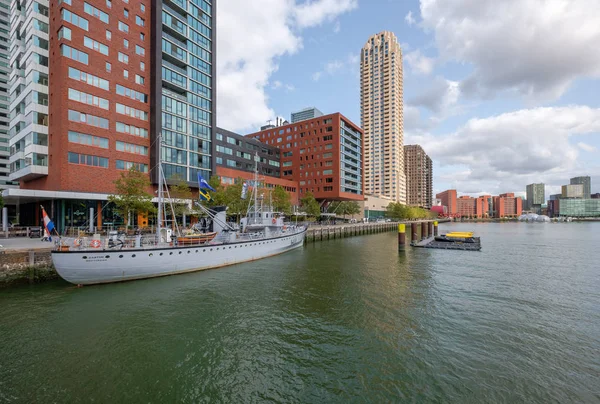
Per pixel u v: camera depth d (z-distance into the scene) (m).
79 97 39.91
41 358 10.63
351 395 8.66
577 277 23.80
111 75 44.00
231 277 22.55
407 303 16.91
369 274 24.53
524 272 25.67
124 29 46.28
